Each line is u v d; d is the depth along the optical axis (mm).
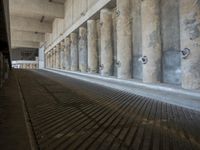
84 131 3613
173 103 6070
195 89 6484
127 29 10977
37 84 10531
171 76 8344
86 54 18203
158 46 8656
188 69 6672
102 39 13367
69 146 2959
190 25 6562
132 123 4148
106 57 13148
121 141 3189
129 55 11000
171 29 8297
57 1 24094
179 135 3521
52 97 6887
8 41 10180
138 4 10539
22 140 2971
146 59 8789
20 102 5645
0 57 8320
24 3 21484
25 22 28250
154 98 6914
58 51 27641
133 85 9422
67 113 4828
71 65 21000
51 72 22469
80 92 8125
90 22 16141
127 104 6004
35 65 48344
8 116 4199
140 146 3021
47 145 2984
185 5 6738
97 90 8812
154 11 8633
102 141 3176
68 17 22328
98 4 13891
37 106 5504
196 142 3232
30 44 39344
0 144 2822
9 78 13414
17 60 49844
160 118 4543
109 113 4910
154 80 8641
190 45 6582
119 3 11109
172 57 8281
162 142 3195
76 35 21125
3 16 6734
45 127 3797
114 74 13203
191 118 4559
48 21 30344
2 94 6973
